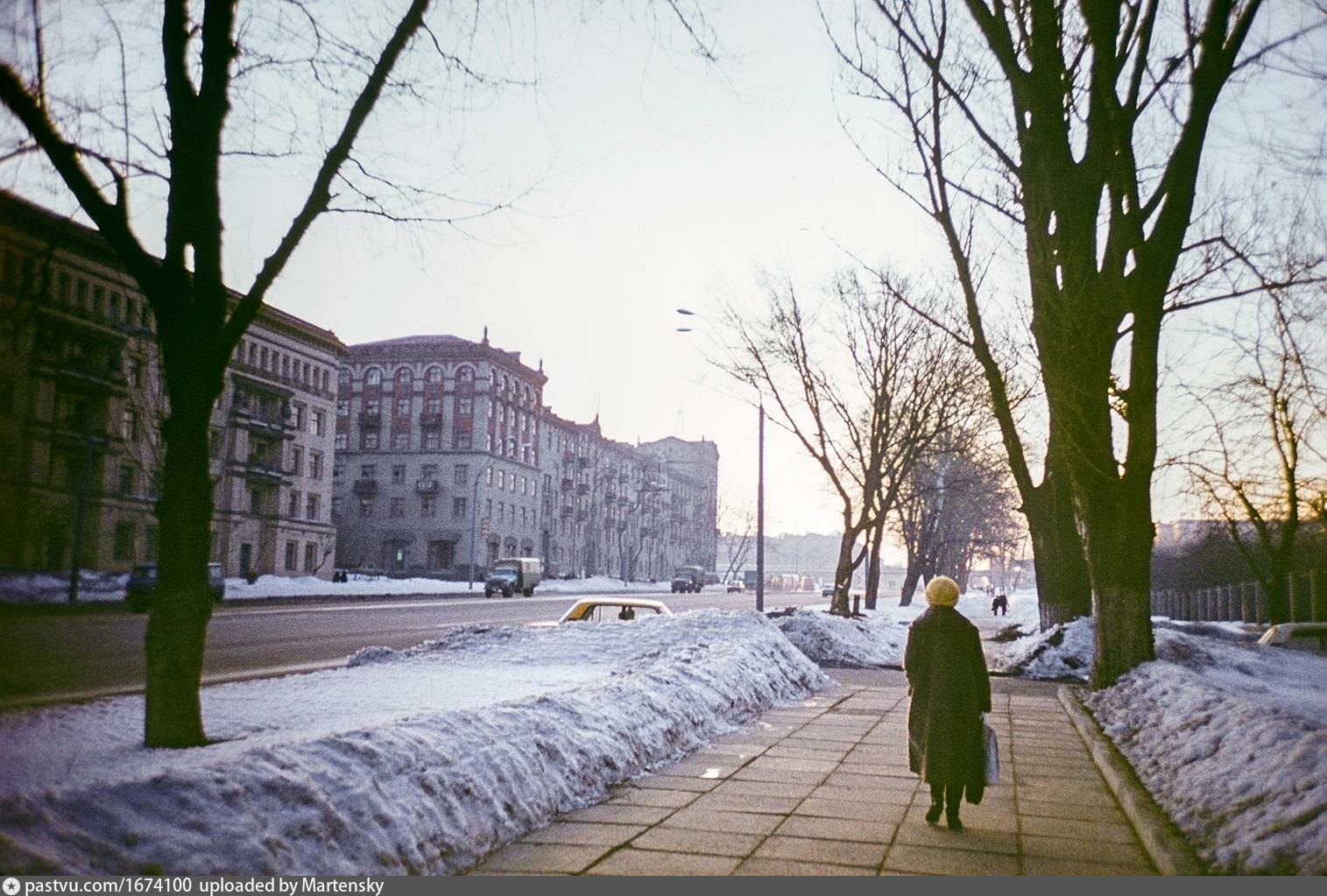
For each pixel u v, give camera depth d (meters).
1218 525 33.03
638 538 132.12
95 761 5.93
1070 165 12.96
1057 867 5.88
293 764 5.30
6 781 4.85
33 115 6.71
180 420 7.12
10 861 3.80
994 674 19.08
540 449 102.62
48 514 39.59
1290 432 16.38
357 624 30.83
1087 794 8.05
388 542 89.31
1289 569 29.67
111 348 32.41
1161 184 12.71
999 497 55.72
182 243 7.34
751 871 5.68
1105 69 12.02
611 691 9.39
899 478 30.62
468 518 88.25
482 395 89.38
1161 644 16.78
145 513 48.00
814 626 22.42
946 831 6.70
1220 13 11.38
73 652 18.17
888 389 29.86
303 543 67.62
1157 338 13.05
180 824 4.49
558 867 5.68
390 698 9.83
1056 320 13.24
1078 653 18.94
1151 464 13.30
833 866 5.82
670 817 6.93
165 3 7.43
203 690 10.69
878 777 8.48
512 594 62.56
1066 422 13.28
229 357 7.36
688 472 164.25
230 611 35.47
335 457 91.31
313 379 69.62
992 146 13.04
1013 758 9.84
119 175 7.28
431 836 5.55
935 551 56.38
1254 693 12.51
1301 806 5.70
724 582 139.50
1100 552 13.52
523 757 6.95
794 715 12.60
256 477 61.75
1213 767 7.09
